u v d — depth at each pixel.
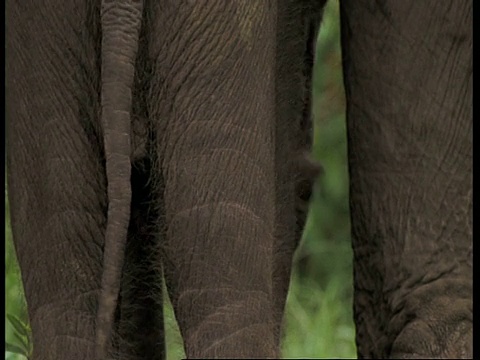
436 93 8.00
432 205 8.00
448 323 7.86
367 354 8.12
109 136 7.51
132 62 7.54
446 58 7.99
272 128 7.75
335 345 12.32
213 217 7.56
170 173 7.63
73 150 7.87
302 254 13.74
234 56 7.58
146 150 7.73
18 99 7.97
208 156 7.59
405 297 7.99
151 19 7.61
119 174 7.50
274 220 7.79
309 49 8.38
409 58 8.01
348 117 8.20
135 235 8.00
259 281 7.57
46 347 7.95
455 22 7.97
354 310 8.21
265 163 7.66
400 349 7.87
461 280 7.95
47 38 7.85
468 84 8.01
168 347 8.67
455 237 7.99
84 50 7.80
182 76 7.60
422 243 8.00
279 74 8.00
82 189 7.88
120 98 7.52
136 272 8.10
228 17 7.57
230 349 7.49
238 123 7.59
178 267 7.62
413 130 8.01
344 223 13.90
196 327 7.56
